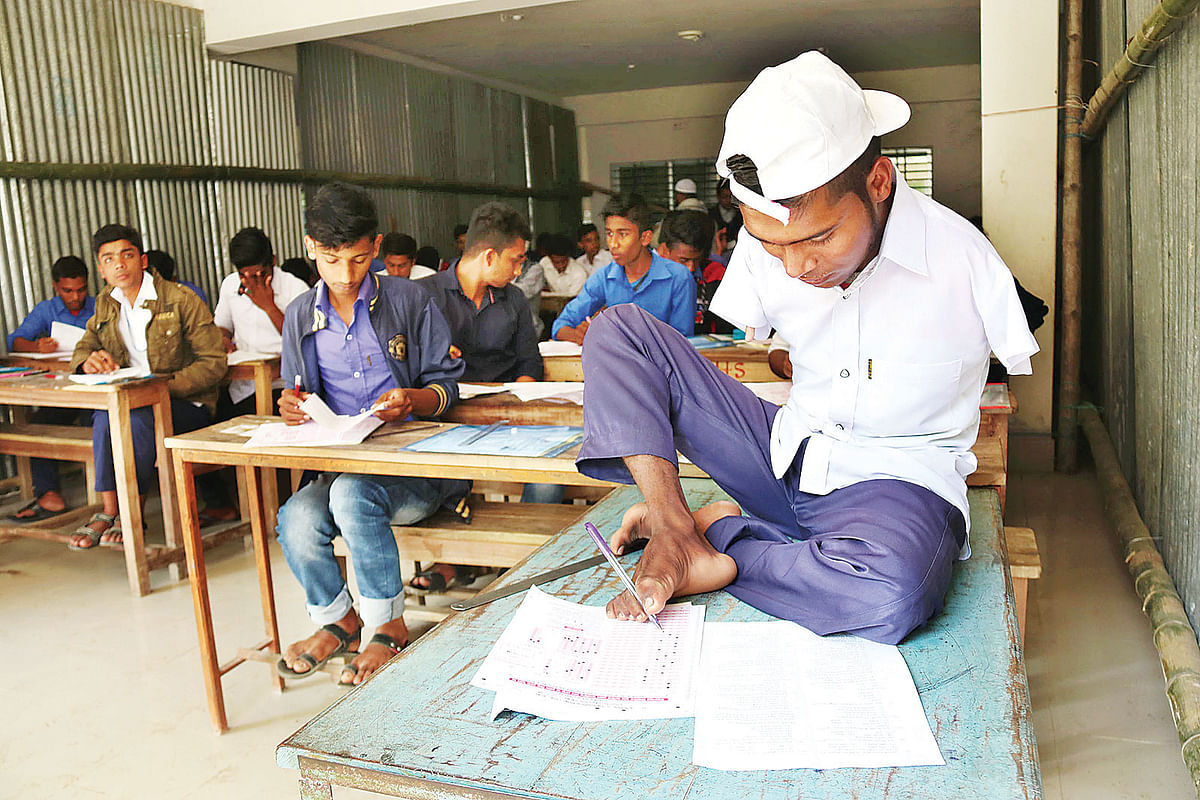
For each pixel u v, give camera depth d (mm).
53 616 3314
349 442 2158
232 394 4676
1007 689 1215
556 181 11438
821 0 7020
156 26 5848
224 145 6426
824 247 1388
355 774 1121
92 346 4137
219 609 3307
